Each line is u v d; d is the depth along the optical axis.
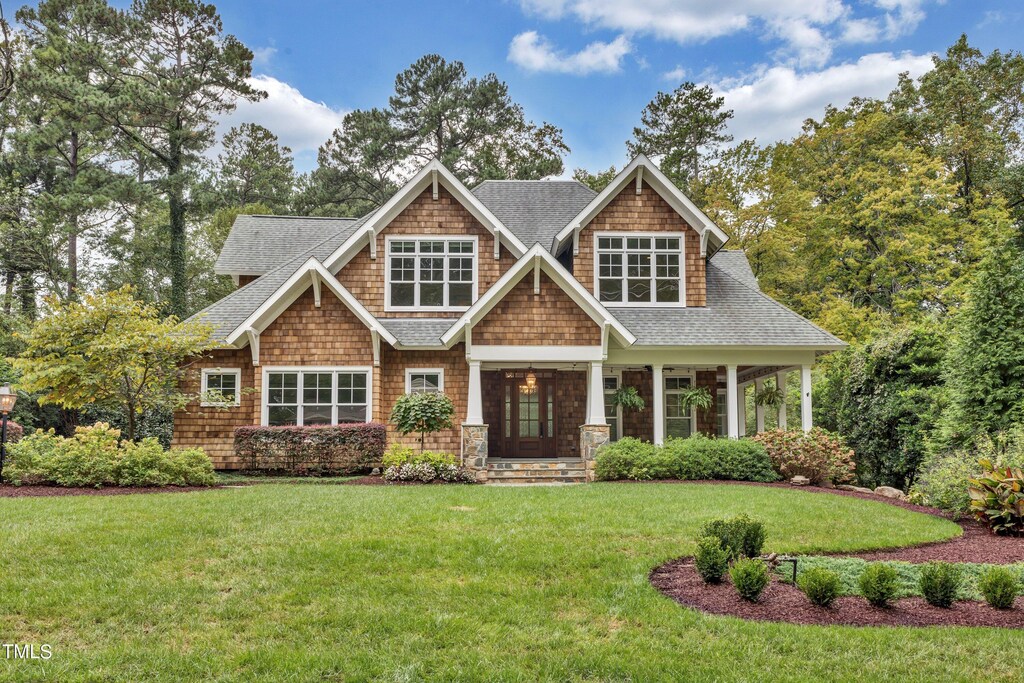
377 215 18.89
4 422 13.40
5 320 25.92
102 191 34.28
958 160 34.69
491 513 10.52
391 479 15.26
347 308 17.92
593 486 14.30
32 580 7.14
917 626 6.36
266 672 5.32
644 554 8.39
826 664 5.50
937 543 9.73
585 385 20.12
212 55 37.12
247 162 46.56
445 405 16.12
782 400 20.03
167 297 39.84
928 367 17.78
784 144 38.22
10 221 31.88
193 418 17.91
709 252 20.84
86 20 35.19
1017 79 35.62
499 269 19.27
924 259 30.34
